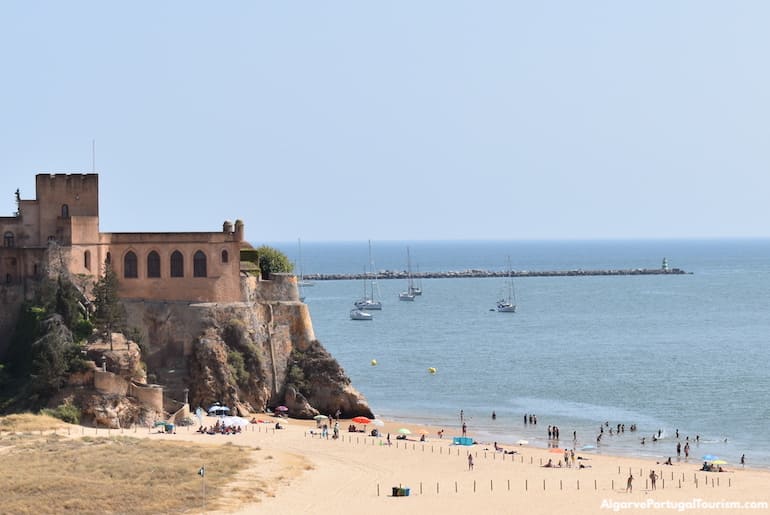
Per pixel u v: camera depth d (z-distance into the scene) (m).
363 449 190.38
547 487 164.62
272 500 150.50
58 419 194.75
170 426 197.50
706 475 178.12
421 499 154.25
